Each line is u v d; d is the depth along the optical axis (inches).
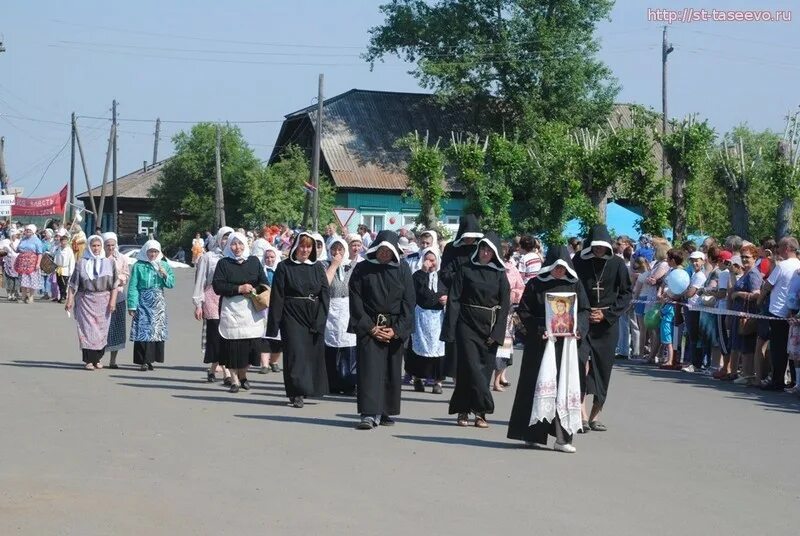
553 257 511.5
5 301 1545.3
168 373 783.1
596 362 567.5
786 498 417.7
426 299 713.6
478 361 567.5
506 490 416.5
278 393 691.4
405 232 1172.5
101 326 794.8
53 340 1006.4
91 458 460.4
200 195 3331.7
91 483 410.9
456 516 372.2
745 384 773.3
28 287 1519.4
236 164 3299.7
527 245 867.4
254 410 613.9
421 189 2343.8
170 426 548.1
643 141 1900.8
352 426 565.9
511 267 746.8
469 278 568.4
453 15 2881.4
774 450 520.7
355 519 364.2
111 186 4119.1
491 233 572.1
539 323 510.9
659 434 561.0
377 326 559.2
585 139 2037.4
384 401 567.2
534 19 2861.7
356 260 730.8
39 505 374.3
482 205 2294.5
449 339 571.5
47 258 1505.9
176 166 3351.4
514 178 2303.2
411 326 567.8
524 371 513.0
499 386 742.5
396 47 2947.8
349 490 409.4
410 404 663.8
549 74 2822.3
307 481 423.5
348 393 700.0
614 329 568.1
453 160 2346.2
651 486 431.5
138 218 4069.9
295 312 630.5
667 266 901.8
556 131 2319.1
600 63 2886.3
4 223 1989.4
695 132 1761.8
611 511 386.3
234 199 3312.0
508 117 2935.5
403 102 3122.5
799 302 725.9
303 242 633.6
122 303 811.4
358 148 2974.9
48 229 1752.0
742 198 1739.7
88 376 751.7
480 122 2967.5
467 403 569.6
